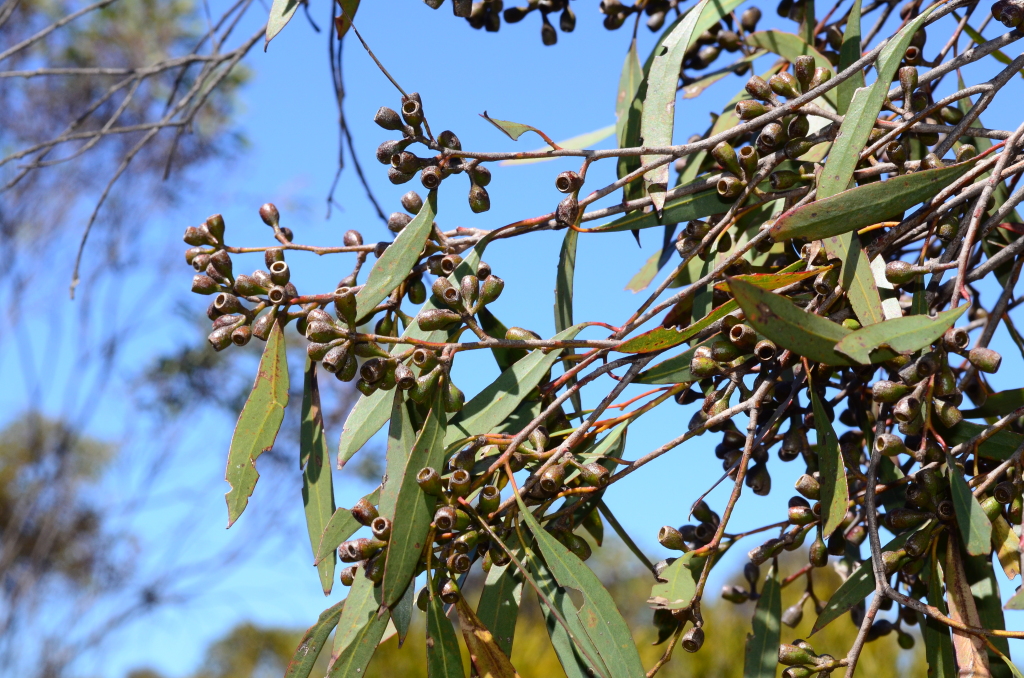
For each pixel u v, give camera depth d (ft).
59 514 14.70
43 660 14.44
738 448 2.52
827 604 2.37
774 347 2.30
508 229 2.54
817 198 2.33
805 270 2.38
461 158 2.46
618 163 2.78
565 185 2.46
